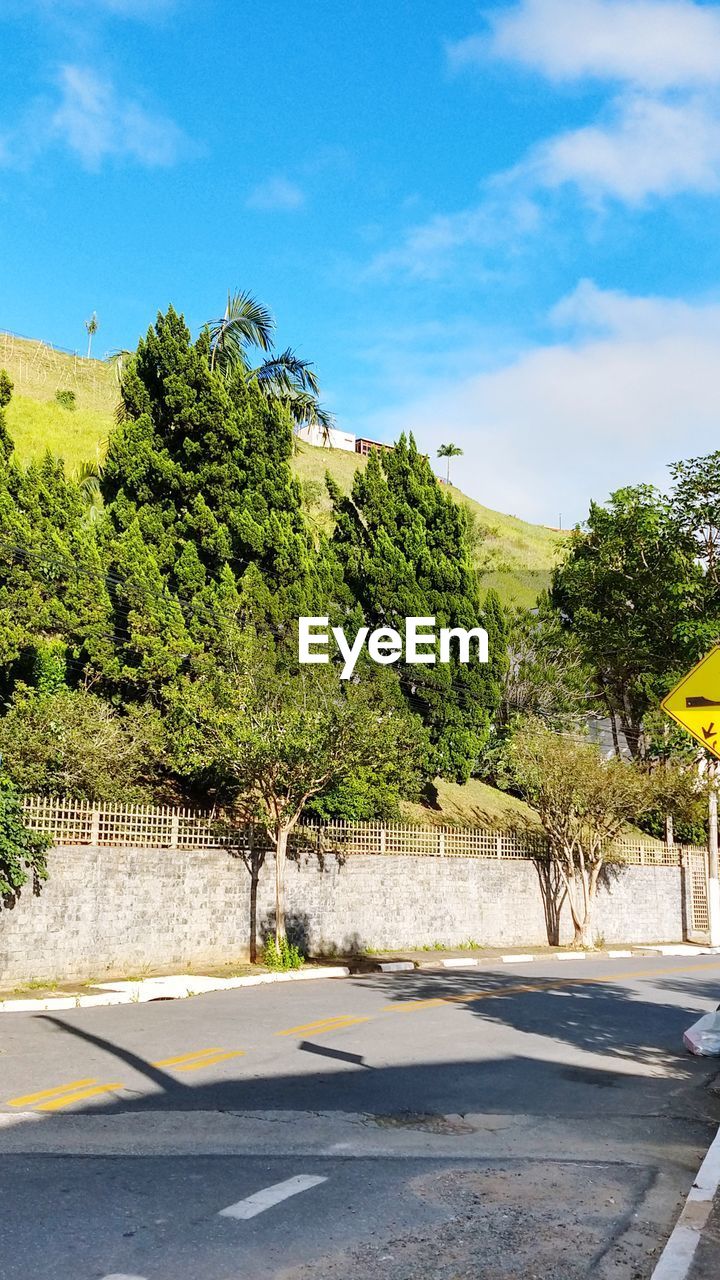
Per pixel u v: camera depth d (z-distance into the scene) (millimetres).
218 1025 13383
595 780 29672
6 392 27734
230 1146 7504
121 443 28141
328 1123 8328
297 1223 5859
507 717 38781
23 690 22297
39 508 27031
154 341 28516
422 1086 9977
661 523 15430
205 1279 4992
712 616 15227
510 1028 13961
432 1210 6227
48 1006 15141
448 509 35938
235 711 21422
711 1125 8906
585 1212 6312
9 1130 7762
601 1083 10531
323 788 21859
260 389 31094
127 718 23719
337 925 24438
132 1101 8875
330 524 53125
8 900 16703
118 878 18828
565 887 32344
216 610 26016
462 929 28359
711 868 34094
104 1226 5656
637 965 25672
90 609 25328
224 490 28203
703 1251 5387
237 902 21672
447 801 35938
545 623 40094
